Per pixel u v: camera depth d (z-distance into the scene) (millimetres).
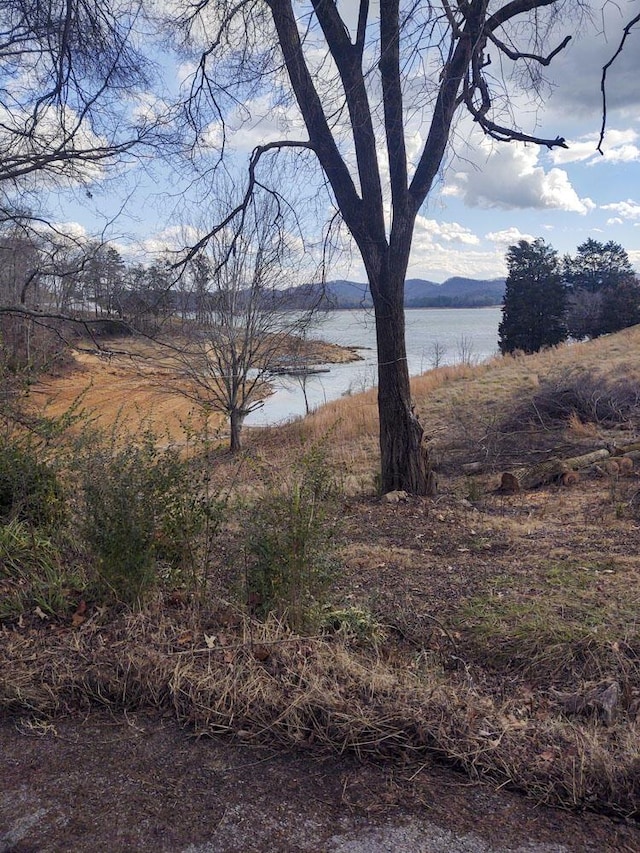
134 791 2678
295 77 8305
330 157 8688
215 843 2385
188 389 20812
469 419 17141
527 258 52406
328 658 3486
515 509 8609
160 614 4027
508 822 2453
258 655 3510
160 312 9188
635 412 15188
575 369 20094
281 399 31125
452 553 6246
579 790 2580
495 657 3875
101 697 3371
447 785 2672
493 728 2986
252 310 17688
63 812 2566
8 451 5383
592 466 10922
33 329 8531
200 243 9289
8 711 3314
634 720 3107
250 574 4199
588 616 4211
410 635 4188
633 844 2334
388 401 9484
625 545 6090
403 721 2986
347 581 5215
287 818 2498
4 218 8203
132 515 4211
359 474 11875
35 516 5289
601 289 60375
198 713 3176
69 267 8656
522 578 5242
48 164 7902
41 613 4121
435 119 8508
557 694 3393
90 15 6949
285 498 4242
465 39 7078
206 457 4770
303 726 3031
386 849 2328
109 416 17797
